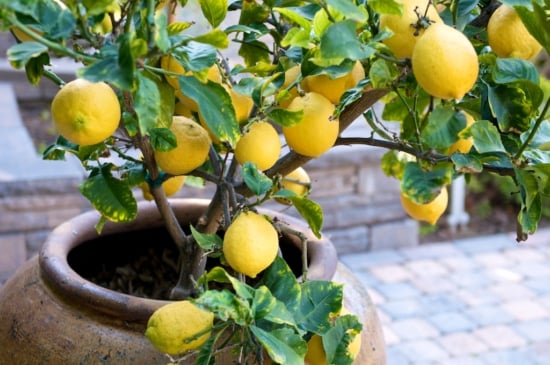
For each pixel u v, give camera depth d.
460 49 1.10
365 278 3.79
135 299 1.33
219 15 1.31
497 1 1.28
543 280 3.84
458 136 1.19
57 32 1.09
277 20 1.54
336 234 3.96
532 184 1.20
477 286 3.76
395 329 3.34
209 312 1.16
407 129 1.40
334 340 1.26
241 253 1.20
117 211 1.36
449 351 3.18
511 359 3.12
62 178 3.24
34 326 1.38
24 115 5.07
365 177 3.87
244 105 1.32
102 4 1.09
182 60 1.16
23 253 3.29
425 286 3.74
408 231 4.11
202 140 1.30
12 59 1.11
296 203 1.25
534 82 1.20
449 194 4.66
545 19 1.13
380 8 1.13
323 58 1.13
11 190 3.17
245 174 1.24
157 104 1.09
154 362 1.31
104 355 1.32
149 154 1.35
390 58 1.17
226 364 1.30
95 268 1.68
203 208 1.66
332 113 1.25
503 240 4.33
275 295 1.24
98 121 1.14
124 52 1.05
